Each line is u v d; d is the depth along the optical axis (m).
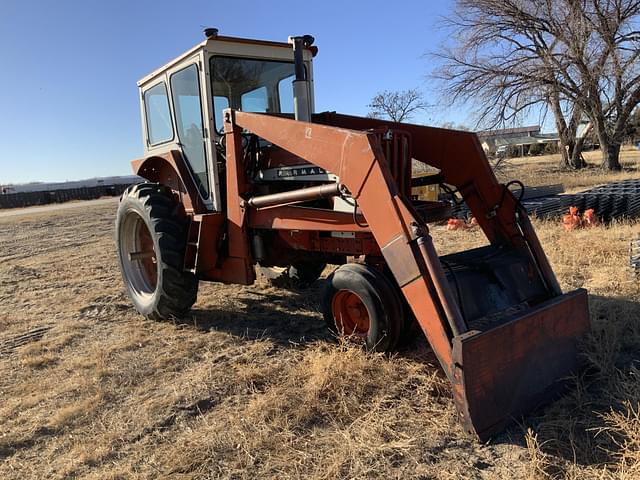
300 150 3.74
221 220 4.73
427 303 2.96
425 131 4.29
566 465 2.45
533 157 42.28
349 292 3.89
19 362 4.31
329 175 3.91
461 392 2.71
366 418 2.98
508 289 3.46
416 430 2.84
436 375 3.42
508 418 2.80
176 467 2.64
